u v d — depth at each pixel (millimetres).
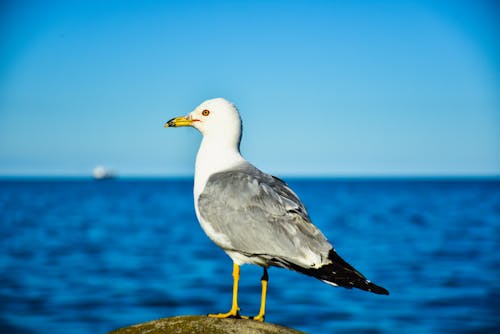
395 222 46031
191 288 19766
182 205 76250
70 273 22938
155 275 22422
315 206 71812
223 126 7145
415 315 16438
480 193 119000
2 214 57875
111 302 17797
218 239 6641
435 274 22344
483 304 17594
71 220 50219
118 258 27094
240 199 6527
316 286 20016
